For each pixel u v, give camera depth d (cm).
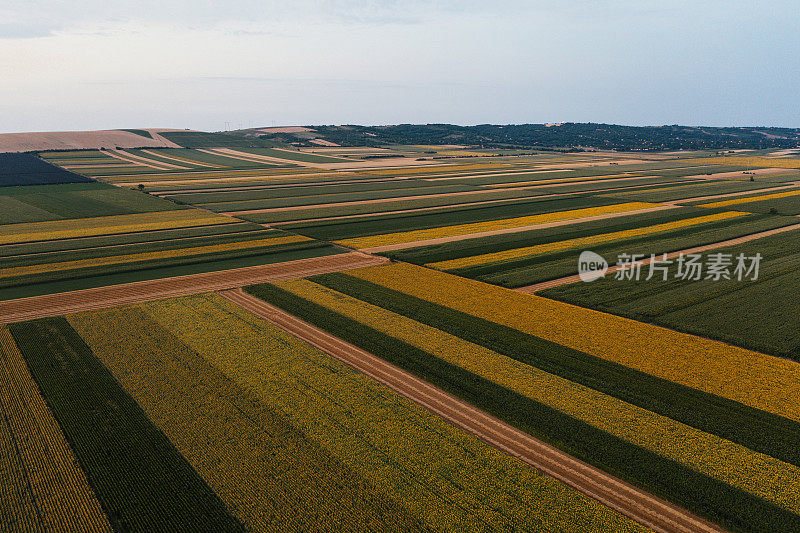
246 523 2108
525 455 2520
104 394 3020
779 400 2950
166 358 3453
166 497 2247
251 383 3131
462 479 2331
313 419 2769
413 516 2128
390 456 2475
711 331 3847
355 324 4034
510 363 3397
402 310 4312
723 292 4672
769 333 3803
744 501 2205
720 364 3372
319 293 4791
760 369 3309
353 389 3069
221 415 2808
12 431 2692
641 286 4881
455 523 2092
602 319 4125
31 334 3838
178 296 4697
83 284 5088
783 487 2281
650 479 2333
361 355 3547
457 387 3097
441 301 4553
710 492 2252
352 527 2078
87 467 2428
